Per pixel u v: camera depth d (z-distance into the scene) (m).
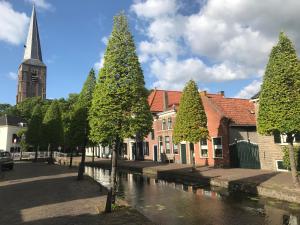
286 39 14.98
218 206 13.37
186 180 22.67
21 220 10.16
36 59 129.12
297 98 14.36
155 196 16.41
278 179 17.64
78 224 9.51
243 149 26.67
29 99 89.19
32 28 129.62
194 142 24.97
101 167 38.34
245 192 16.39
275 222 10.70
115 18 12.80
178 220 11.38
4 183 19.53
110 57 12.40
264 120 15.42
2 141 74.12
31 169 30.44
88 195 14.59
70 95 73.19
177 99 47.72
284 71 14.56
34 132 47.19
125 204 12.42
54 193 15.30
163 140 39.78
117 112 12.05
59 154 60.38
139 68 12.63
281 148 22.03
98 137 12.56
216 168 27.06
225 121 28.39
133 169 33.22
